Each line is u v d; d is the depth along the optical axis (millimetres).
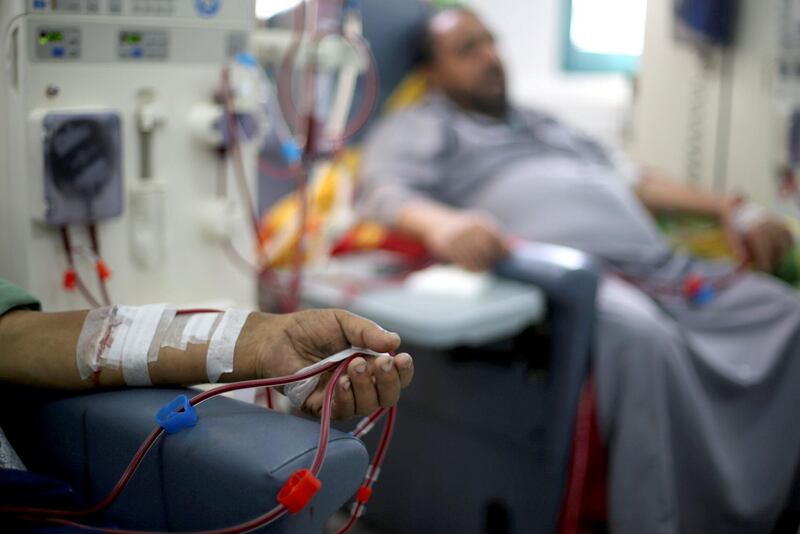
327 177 2346
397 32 2676
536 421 1943
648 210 2707
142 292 1572
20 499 1046
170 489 1032
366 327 1049
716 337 2223
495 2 3604
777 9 2629
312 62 1955
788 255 2506
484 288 1927
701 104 2809
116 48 1476
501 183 2502
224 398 1121
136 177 1544
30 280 1428
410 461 2164
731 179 2783
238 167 1657
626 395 1927
